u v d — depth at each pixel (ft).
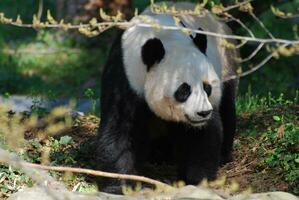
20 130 28.71
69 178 38.63
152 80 36.73
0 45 114.42
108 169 39.01
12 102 65.82
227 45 30.66
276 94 81.71
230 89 43.80
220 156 43.88
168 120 38.24
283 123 45.55
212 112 38.47
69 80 99.30
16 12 135.03
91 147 43.73
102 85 39.60
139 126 38.70
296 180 39.17
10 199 32.78
